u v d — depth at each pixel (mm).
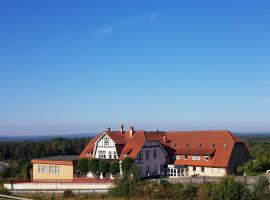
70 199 49000
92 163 72938
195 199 43625
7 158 155500
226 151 75250
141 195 47438
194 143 80250
